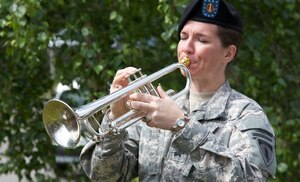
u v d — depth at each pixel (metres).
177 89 11.34
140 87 6.76
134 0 11.77
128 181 7.17
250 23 11.73
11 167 12.00
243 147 6.53
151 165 6.87
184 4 10.30
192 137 6.37
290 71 11.82
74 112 6.45
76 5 11.34
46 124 6.64
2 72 11.69
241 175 6.30
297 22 12.05
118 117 6.79
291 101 11.73
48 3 11.21
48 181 12.16
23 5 10.41
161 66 11.76
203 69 6.90
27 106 11.92
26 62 11.38
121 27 11.30
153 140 6.99
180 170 6.68
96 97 10.99
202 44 6.86
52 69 11.91
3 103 11.63
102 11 11.42
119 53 11.09
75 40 11.17
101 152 6.86
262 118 6.72
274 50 11.80
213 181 6.38
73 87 11.27
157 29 11.94
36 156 11.97
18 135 11.91
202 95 7.05
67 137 6.54
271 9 11.79
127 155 7.06
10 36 10.66
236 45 7.03
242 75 11.27
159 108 6.38
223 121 6.81
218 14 6.86
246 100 6.91
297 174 12.20
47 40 10.62
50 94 12.12
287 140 11.91
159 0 10.56
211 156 6.38
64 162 12.71
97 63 10.90
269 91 11.59
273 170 6.62
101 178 7.02
